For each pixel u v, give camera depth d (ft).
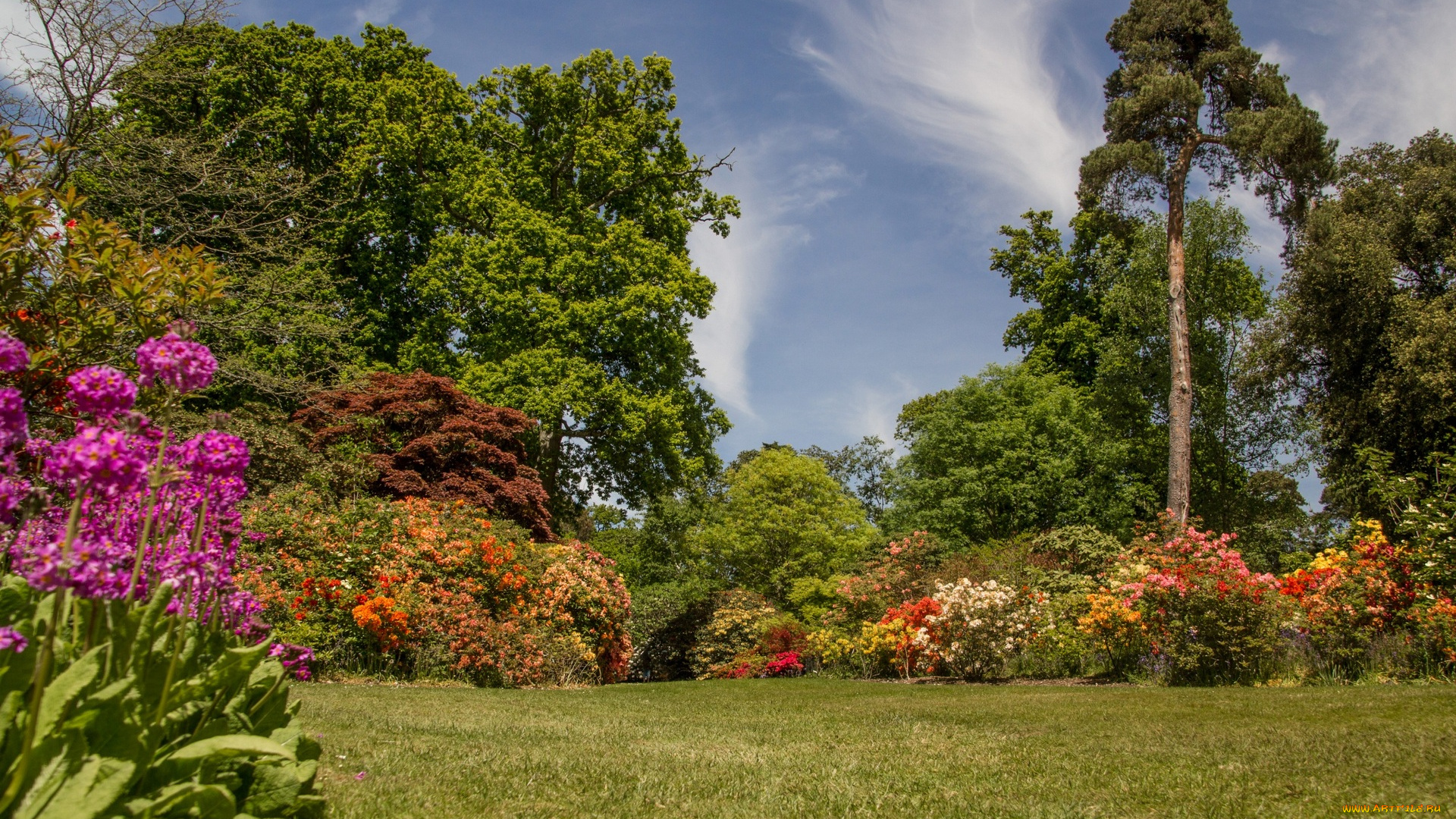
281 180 40.40
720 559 87.56
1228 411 84.38
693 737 18.24
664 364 70.44
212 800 6.26
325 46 71.00
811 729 20.11
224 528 9.33
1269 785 11.07
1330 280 62.39
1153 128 70.74
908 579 54.34
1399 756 12.41
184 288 17.08
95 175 33.76
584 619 44.47
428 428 51.44
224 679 7.25
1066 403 91.50
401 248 71.20
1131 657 36.42
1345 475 63.57
